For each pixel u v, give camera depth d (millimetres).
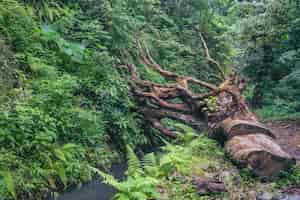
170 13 16422
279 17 11320
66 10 9953
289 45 11695
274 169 5219
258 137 6129
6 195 5023
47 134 6160
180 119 8516
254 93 13180
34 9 9453
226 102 7648
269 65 12375
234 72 7793
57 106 7008
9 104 6273
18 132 5898
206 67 14562
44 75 7648
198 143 6855
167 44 13586
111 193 5719
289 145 7160
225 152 6219
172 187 5086
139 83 9047
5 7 8094
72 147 6488
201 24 16453
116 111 8250
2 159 5363
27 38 8117
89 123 7219
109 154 7375
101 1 10477
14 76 7148
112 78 8531
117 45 10008
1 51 7188
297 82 11086
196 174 5426
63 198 5578
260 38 12062
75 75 8422
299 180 5035
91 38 9359
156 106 8711
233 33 13039
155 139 8938
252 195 4613
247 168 5262
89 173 6344
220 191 4762
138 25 12070
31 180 5477
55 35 8578
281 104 12469
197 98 7852
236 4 13125
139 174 5570
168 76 9258
